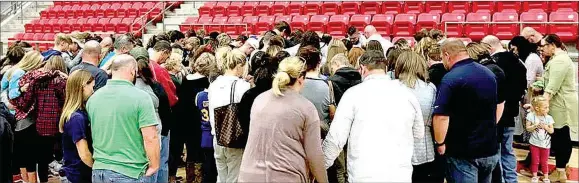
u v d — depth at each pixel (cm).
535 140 450
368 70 270
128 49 395
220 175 335
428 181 319
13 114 394
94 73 361
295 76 252
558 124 455
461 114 288
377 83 265
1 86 418
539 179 460
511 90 381
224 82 328
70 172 297
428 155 303
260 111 255
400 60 301
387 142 256
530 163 488
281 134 247
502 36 773
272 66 296
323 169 253
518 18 803
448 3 885
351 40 575
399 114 259
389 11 923
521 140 568
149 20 1087
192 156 435
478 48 348
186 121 425
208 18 1005
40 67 401
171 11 1112
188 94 416
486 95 286
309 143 249
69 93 291
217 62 356
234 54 335
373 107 259
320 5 965
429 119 299
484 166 296
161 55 411
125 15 1109
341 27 887
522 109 497
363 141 258
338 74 329
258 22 931
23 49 456
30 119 389
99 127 275
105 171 273
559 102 454
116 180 272
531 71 461
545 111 446
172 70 413
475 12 837
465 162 295
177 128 426
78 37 550
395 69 309
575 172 479
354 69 333
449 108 285
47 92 375
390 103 260
